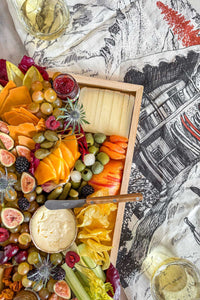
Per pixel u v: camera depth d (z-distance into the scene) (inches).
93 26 43.2
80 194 40.1
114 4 43.1
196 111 42.7
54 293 36.7
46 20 41.1
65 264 38.1
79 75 40.7
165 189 42.2
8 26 43.5
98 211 38.0
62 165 37.5
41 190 38.0
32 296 35.8
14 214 36.4
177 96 42.8
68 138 38.2
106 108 41.1
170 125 42.7
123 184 40.2
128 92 41.7
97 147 40.5
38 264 36.0
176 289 37.4
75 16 43.2
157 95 42.9
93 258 37.9
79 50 43.1
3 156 37.1
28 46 42.9
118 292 38.6
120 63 43.2
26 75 39.2
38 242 36.8
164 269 38.0
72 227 37.7
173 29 43.0
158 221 41.9
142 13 43.2
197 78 42.8
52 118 36.5
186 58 42.9
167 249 41.5
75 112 36.4
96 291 36.9
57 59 43.0
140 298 40.8
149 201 42.2
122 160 40.8
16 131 37.8
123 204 39.8
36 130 37.8
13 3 41.0
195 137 42.6
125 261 41.4
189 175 42.3
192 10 42.8
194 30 42.8
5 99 38.7
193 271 37.9
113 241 40.0
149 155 42.6
